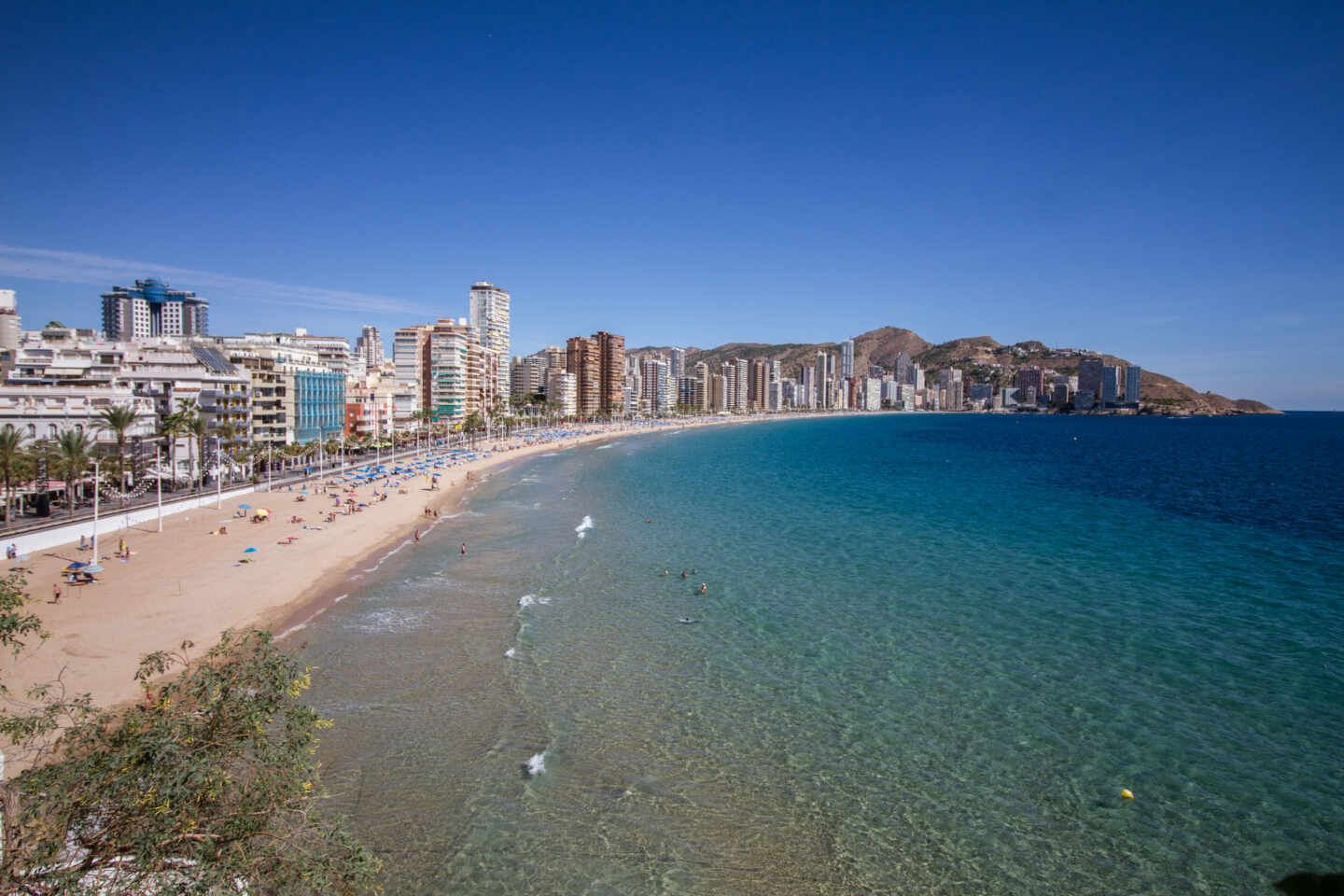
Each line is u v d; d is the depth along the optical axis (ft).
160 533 226.79
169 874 41.93
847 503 331.98
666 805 87.81
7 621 55.31
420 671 124.88
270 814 47.62
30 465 222.28
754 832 83.15
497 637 141.59
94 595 156.97
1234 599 168.35
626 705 113.19
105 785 42.16
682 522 277.03
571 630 146.51
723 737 103.40
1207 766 95.25
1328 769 94.12
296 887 47.26
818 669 127.13
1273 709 110.52
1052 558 213.05
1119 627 148.56
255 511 251.60
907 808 87.30
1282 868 76.48
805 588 179.01
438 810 85.92
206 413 341.82
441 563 204.54
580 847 80.18
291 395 424.87
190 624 141.59
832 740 102.63
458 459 511.40
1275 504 328.08
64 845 39.88
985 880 75.46
